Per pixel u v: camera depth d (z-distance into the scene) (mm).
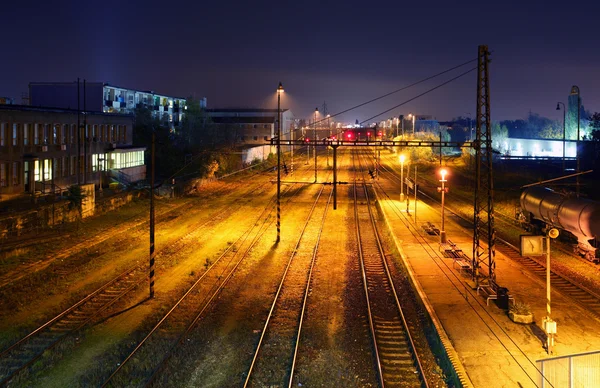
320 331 18953
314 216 46500
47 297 22641
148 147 67062
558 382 13828
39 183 42531
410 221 41938
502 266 27172
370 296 23172
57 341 17562
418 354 16750
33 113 41688
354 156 118688
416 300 22531
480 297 22031
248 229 40031
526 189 38344
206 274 26594
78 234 35469
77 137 48625
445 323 18969
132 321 19906
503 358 15961
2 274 25875
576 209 29484
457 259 27328
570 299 21844
